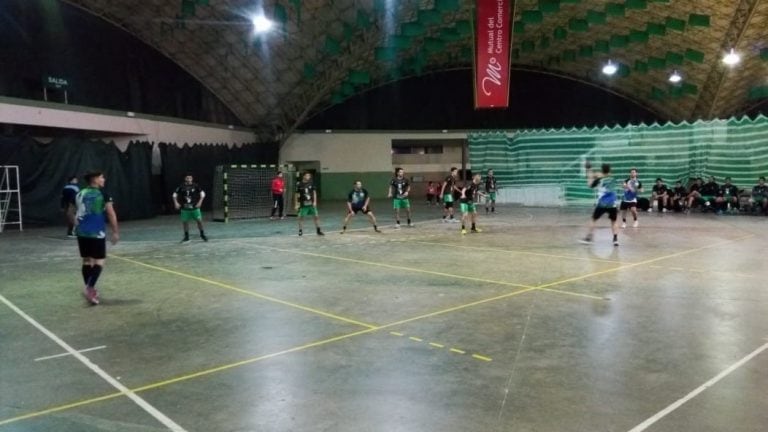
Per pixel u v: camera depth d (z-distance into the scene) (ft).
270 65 79.00
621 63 91.76
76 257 35.09
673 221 55.06
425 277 27.14
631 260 31.71
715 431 10.99
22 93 52.80
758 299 22.02
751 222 53.31
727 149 76.95
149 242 41.88
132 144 63.31
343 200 99.50
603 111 103.04
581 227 50.47
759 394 12.75
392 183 52.54
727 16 67.67
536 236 43.86
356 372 14.42
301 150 99.25
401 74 98.68
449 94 102.83
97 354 16.10
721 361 14.94
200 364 15.17
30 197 53.88
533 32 85.61
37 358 15.79
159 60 70.95
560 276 27.12
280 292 24.11
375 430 11.21
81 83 59.16
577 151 88.89
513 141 94.07
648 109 103.24
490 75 54.08
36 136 63.21
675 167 81.61
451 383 13.60
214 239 43.70
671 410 11.95
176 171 69.77
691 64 83.92
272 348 16.47
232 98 84.69
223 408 12.35
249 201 71.61
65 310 21.33
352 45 77.10
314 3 67.05
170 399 12.87
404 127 102.32
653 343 16.55
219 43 72.43
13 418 11.96
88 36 60.34
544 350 16.01
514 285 25.08
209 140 80.53
